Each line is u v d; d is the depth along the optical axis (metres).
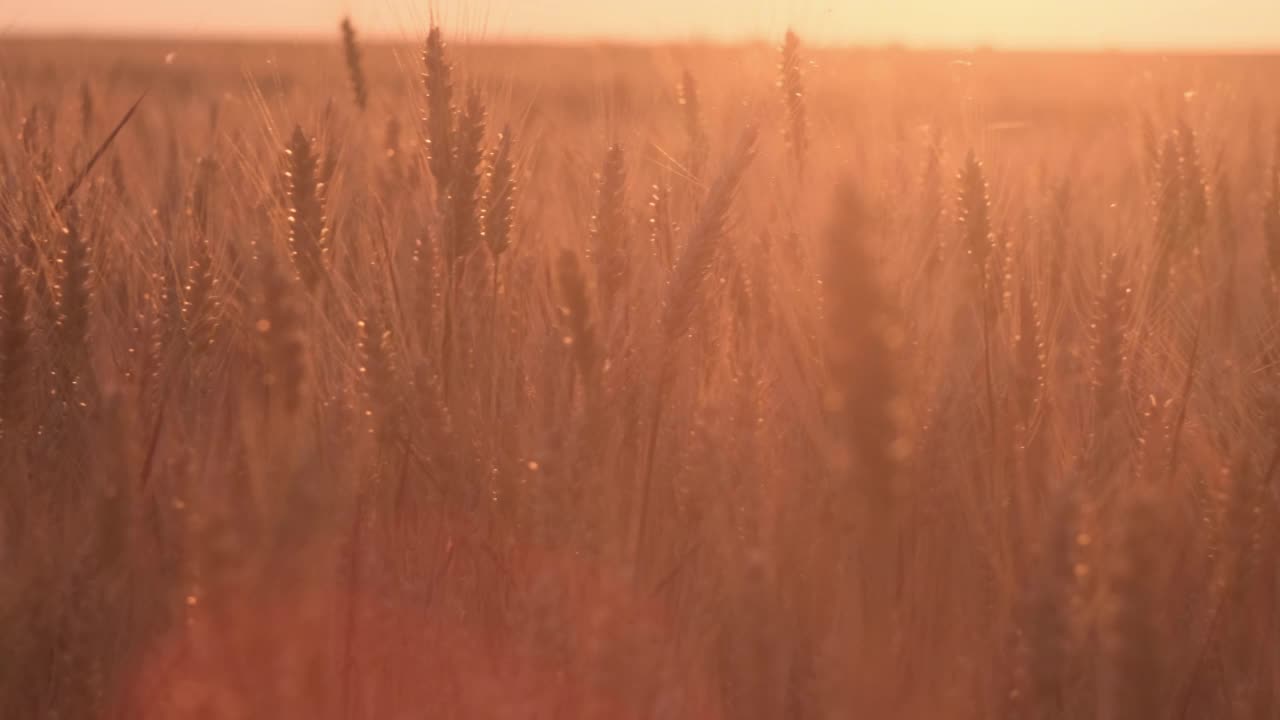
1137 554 1.03
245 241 1.47
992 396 1.24
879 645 1.04
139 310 1.44
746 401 1.21
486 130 1.46
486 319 1.38
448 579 1.21
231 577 1.00
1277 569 1.16
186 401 1.31
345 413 1.19
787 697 1.06
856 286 0.98
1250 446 1.24
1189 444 1.25
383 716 1.14
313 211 1.36
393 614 1.15
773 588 1.07
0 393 1.24
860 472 1.02
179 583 1.10
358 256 1.49
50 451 1.26
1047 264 1.45
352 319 1.36
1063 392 1.28
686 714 1.11
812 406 1.23
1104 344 1.26
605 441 1.20
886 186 1.47
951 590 1.17
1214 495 1.17
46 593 1.11
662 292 1.28
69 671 1.10
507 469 1.21
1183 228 1.50
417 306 1.34
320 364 1.32
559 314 1.30
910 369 1.10
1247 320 1.44
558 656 1.07
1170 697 1.11
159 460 1.19
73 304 1.32
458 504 1.22
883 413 0.99
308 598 1.02
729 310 1.33
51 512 1.22
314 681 1.03
